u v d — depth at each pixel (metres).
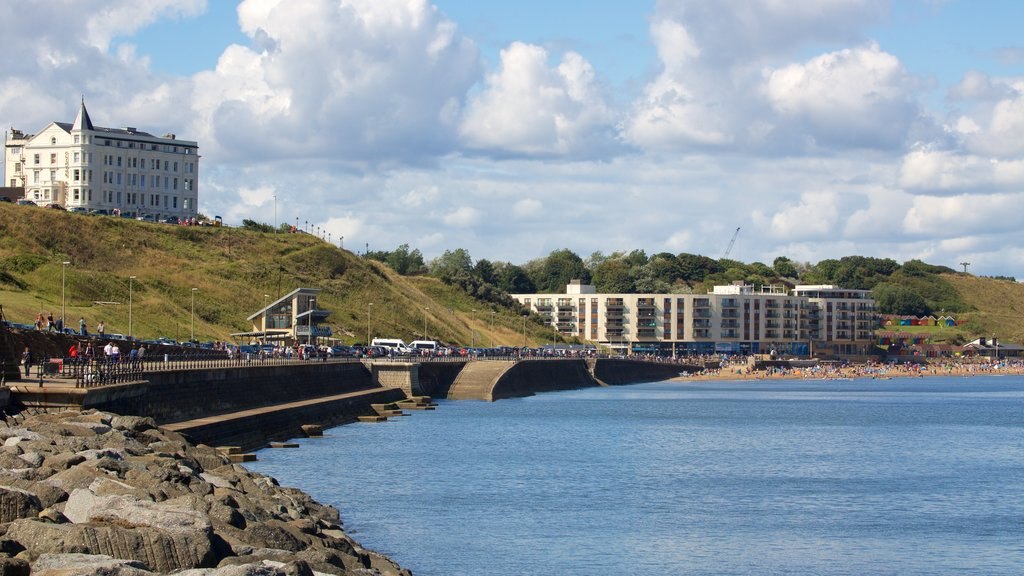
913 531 78.31
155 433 69.19
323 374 149.62
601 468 105.88
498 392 198.25
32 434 57.97
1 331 98.06
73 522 39.75
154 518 38.97
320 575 39.88
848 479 102.81
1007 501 91.00
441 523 76.06
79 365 91.81
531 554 68.31
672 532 76.12
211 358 129.25
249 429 105.75
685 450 123.69
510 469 102.44
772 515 83.31
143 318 199.38
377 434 126.81
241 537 44.38
